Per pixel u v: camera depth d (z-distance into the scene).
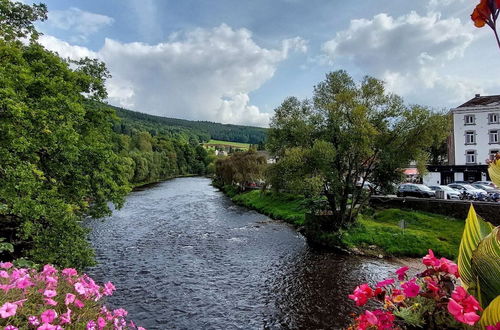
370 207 25.16
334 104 19.20
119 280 13.34
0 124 8.92
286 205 31.30
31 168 9.77
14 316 2.63
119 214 29.97
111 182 13.52
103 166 13.70
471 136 38.28
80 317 3.12
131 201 40.12
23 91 10.52
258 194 39.59
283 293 12.40
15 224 13.05
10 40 13.69
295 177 19.80
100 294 3.67
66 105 11.38
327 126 20.19
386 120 19.69
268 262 16.23
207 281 13.52
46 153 11.96
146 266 15.21
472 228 1.83
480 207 20.73
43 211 9.66
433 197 26.50
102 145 13.82
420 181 40.06
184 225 25.22
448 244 18.00
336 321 10.16
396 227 20.17
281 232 23.05
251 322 10.15
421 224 21.34
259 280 13.74
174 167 99.19
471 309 1.51
